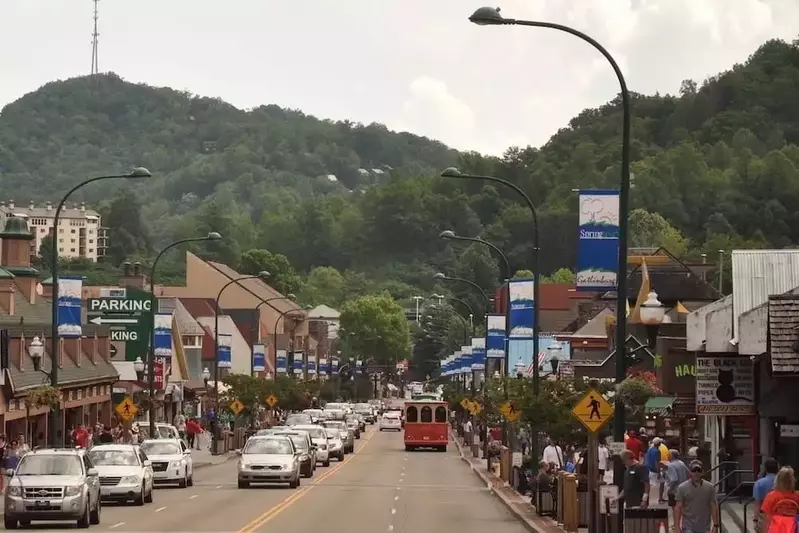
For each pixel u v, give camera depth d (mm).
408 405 109750
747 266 40281
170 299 126125
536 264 50844
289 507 47531
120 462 48062
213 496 53656
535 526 38344
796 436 36906
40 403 52406
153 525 38812
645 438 51562
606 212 31938
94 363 87375
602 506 29891
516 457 56781
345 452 103812
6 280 76312
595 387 39062
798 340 26781
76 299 54000
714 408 38094
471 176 51438
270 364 165625
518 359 82000
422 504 50750
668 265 93750
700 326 42625
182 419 99375
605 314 88938
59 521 40188
